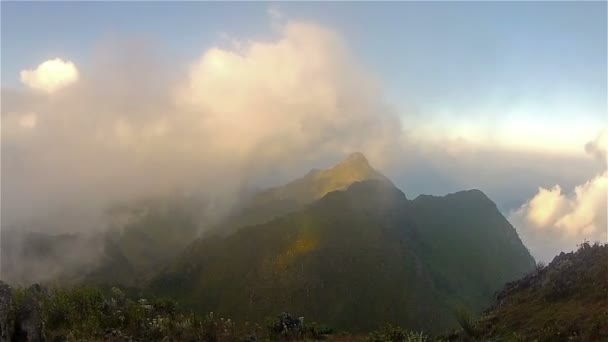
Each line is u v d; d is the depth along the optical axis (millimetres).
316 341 20547
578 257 18078
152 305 23797
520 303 18016
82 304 20266
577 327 13367
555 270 18391
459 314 19031
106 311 20703
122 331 18766
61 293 20125
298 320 22781
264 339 20188
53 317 18234
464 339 17516
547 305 16219
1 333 11914
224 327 20172
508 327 16203
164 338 18109
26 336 12664
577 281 16344
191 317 20531
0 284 12789
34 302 13695
